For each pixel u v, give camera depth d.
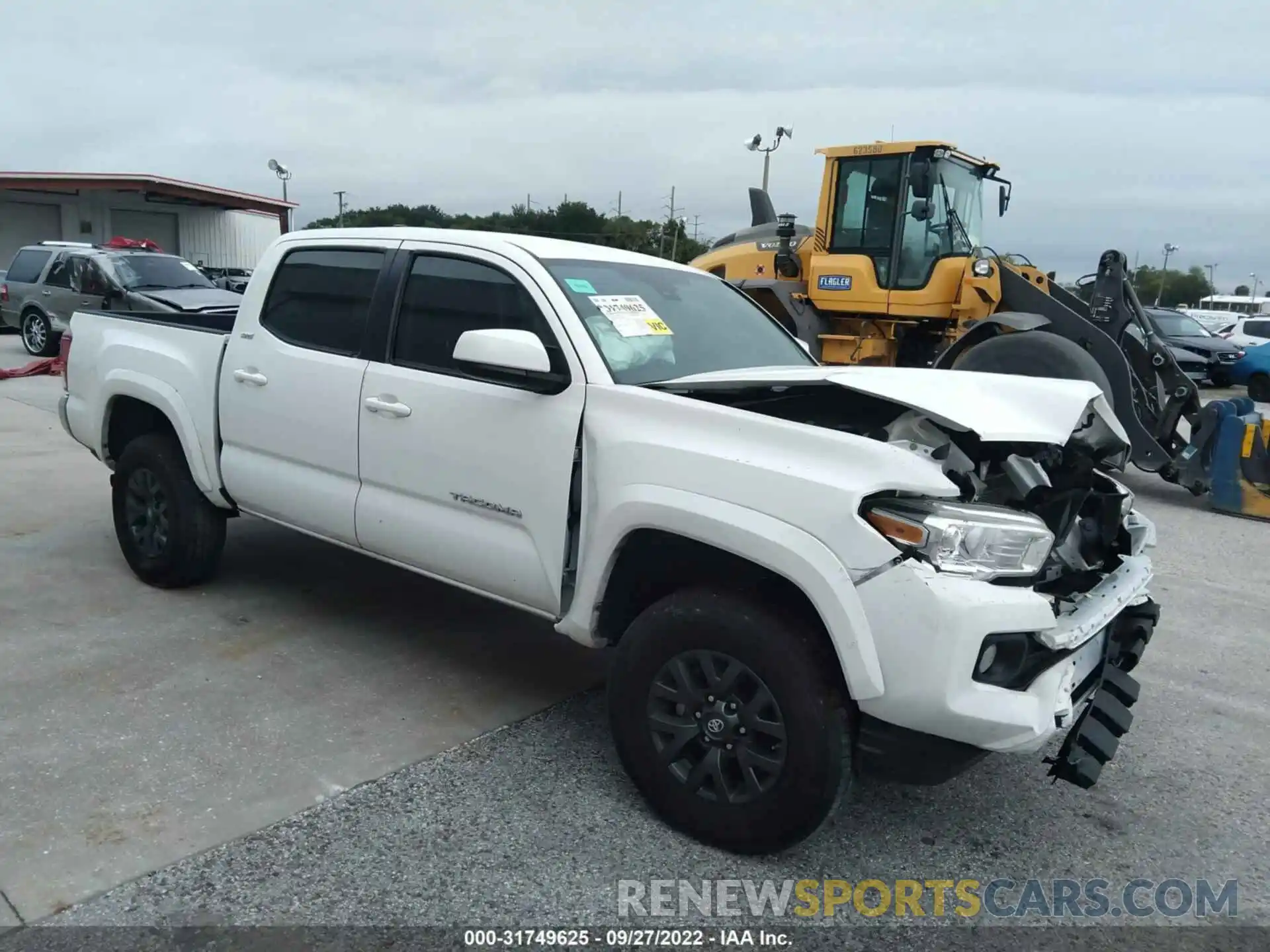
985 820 3.46
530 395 3.56
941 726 2.74
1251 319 27.41
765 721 2.98
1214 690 4.66
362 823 3.22
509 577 3.66
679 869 3.06
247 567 5.73
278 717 3.92
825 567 2.79
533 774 3.58
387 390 3.98
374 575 5.71
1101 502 3.67
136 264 15.77
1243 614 5.78
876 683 2.76
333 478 4.27
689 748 3.19
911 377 3.39
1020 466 3.11
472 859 3.05
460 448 3.74
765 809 3.00
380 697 4.16
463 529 3.78
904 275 10.34
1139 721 4.31
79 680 4.17
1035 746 2.83
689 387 3.46
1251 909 3.01
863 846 3.26
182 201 32.53
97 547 5.99
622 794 3.47
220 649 4.57
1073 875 3.15
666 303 4.14
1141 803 3.61
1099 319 9.59
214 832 3.12
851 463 2.84
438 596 5.42
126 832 3.10
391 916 2.77
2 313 17.33
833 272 10.66
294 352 4.37
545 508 3.50
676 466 3.11
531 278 3.71
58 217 31.17
